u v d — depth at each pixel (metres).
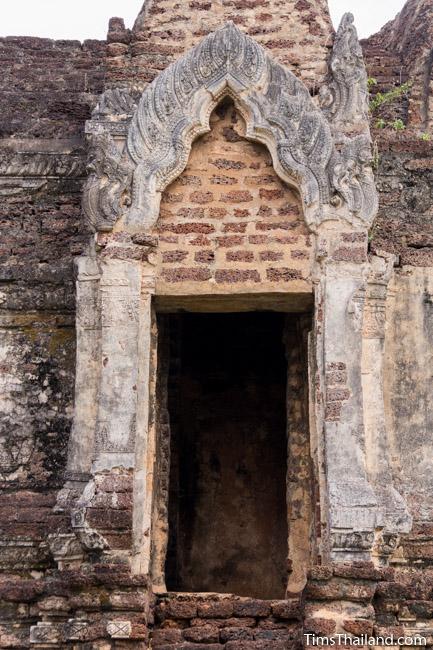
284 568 12.80
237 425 13.32
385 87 13.24
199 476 13.19
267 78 9.74
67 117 12.24
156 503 10.10
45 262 11.05
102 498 8.89
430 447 10.05
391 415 10.09
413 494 9.89
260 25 10.40
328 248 9.40
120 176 9.50
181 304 9.76
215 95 9.70
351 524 8.77
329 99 9.95
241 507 13.09
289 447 10.22
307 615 8.58
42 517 9.78
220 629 9.04
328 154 9.54
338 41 10.09
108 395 9.15
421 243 10.63
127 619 8.59
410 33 13.47
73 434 9.48
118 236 9.43
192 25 10.45
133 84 10.30
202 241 9.57
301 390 10.31
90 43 13.10
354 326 9.27
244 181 9.70
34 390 10.61
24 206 11.30
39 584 9.08
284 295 9.53
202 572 12.94
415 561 9.62
